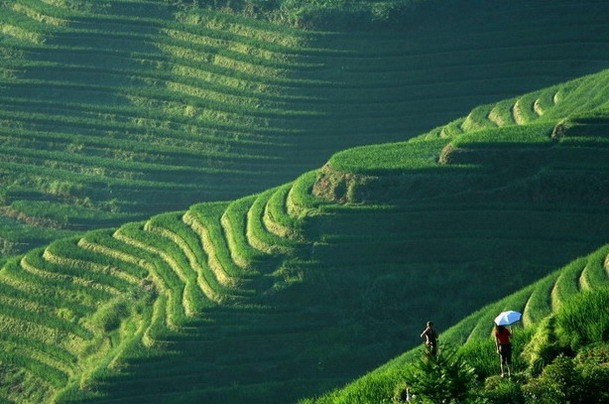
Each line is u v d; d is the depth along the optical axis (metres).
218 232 148.75
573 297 63.06
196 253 147.12
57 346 143.88
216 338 132.25
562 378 53.41
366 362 127.06
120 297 145.75
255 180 197.50
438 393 51.28
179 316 136.12
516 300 112.25
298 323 132.00
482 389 56.19
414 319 129.62
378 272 134.00
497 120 173.88
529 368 58.19
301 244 139.00
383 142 198.00
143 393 129.62
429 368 51.94
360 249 136.62
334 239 138.12
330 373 127.00
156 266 148.25
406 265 134.00
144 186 195.62
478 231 134.88
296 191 146.75
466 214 136.75
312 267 136.25
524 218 134.62
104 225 191.25
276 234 142.25
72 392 131.75
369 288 132.88
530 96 175.75
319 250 137.75
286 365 128.62
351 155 147.62
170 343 133.00
